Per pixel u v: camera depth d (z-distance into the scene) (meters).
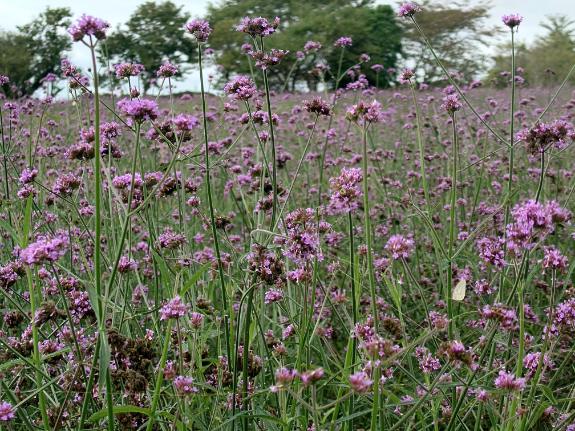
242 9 33.97
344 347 4.32
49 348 2.91
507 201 3.22
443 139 8.94
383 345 2.30
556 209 2.37
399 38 31.95
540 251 4.75
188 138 3.38
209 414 3.11
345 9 31.31
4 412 2.36
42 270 3.60
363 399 2.72
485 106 11.97
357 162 6.70
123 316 3.06
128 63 4.25
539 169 6.61
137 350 2.68
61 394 3.21
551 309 2.56
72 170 6.27
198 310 3.30
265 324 3.99
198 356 2.96
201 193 6.88
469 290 4.57
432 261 5.55
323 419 2.61
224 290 3.10
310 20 30.78
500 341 3.01
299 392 2.71
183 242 3.85
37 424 2.87
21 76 25.84
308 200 6.46
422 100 10.82
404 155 8.45
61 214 4.61
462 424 2.94
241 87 3.81
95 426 2.76
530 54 26.36
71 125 8.55
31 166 5.20
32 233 3.76
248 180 5.20
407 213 5.93
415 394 2.80
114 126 3.42
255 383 3.45
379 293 4.72
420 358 3.11
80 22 2.19
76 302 2.97
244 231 5.64
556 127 3.16
